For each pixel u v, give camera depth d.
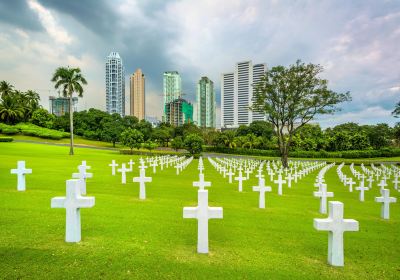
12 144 58.69
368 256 6.87
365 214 12.32
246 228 8.71
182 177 24.28
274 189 19.62
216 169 33.31
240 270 5.55
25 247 6.01
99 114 98.06
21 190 12.65
